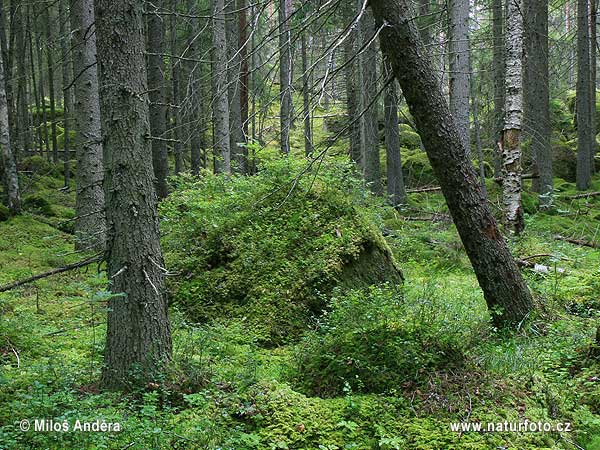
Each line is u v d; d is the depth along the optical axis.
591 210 17.12
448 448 3.75
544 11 15.78
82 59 11.23
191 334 6.03
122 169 4.65
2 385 4.51
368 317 5.00
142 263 4.67
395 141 16.20
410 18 5.59
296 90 5.12
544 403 4.27
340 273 7.24
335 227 7.71
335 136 5.75
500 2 14.91
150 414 3.84
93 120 11.22
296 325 6.79
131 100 4.66
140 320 4.64
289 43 5.06
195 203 8.77
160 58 14.91
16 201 13.98
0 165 16.75
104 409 4.08
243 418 4.13
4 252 10.98
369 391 4.44
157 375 4.52
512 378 4.51
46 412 4.00
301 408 4.19
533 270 8.16
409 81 5.71
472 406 4.13
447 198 6.06
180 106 5.89
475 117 12.69
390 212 13.68
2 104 13.98
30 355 5.70
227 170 13.18
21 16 20.06
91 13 11.20
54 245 11.95
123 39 4.63
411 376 4.43
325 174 8.55
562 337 5.71
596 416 4.27
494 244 6.06
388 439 3.82
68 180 20.28
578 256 9.52
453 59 10.80
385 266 7.78
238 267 7.53
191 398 4.36
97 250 10.64
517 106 9.30
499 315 6.12
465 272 9.89
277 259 7.47
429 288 6.61
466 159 5.94
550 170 17.23
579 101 20.23
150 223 4.74
